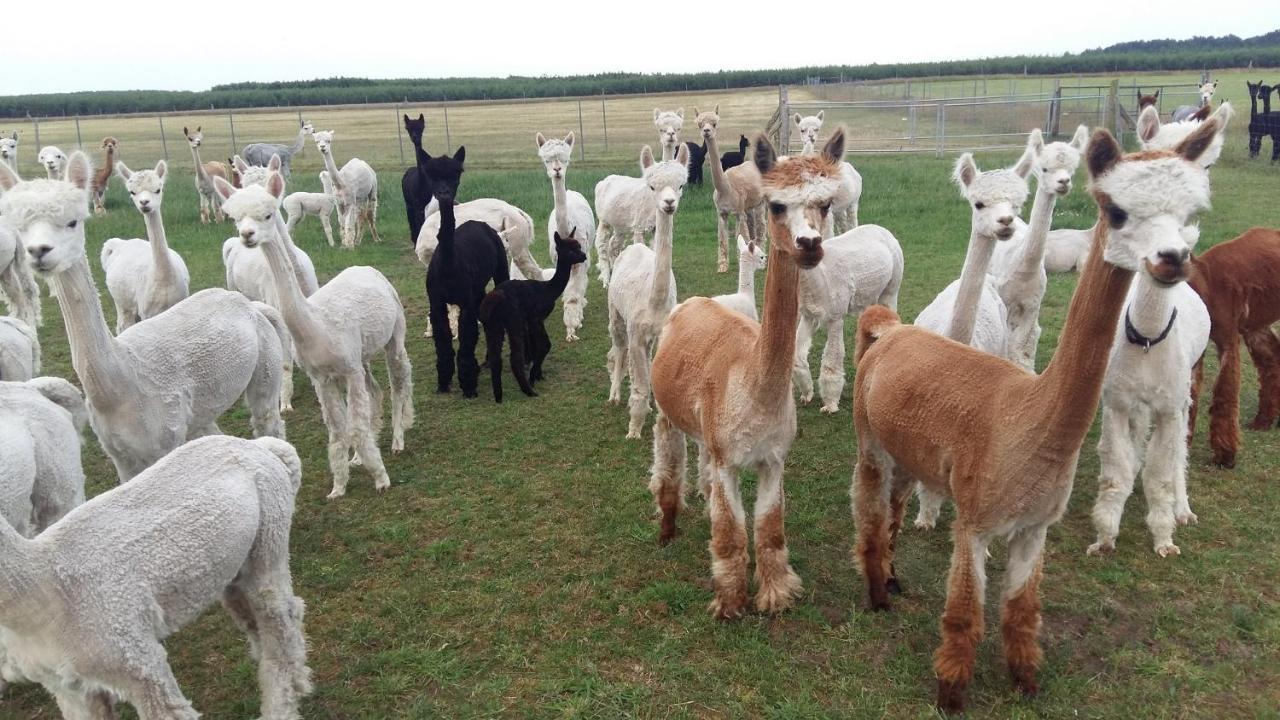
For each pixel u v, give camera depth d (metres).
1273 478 6.04
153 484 3.49
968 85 45.41
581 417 7.82
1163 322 4.80
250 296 8.83
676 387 5.02
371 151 31.67
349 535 5.72
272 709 3.85
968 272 5.51
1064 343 3.45
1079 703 3.98
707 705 4.05
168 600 3.37
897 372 4.34
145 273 8.34
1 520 3.03
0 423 4.02
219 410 5.54
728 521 4.66
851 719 3.92
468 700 4.13
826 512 5.89
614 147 30.14
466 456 7.02
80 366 4.62
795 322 4.21
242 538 3.59
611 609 4.84
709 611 4.78
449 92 61.72
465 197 19.12
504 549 5.52
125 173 9.05
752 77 64.94
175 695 3.36
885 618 4.68
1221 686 4.05
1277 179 18.53
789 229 3.93
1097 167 3.35
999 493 3.68
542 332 8.64
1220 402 6.14
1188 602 4.71
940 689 3.97
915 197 17.88
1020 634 3.98
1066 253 11.49
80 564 3.17
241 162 17.73
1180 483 5.39
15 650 3.21
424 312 11.48
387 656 4.43
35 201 4.29
